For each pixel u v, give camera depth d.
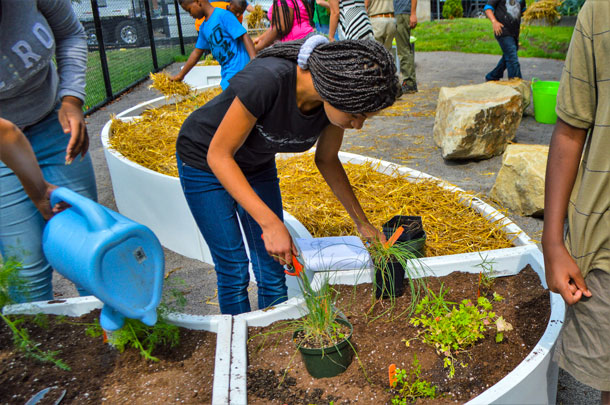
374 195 4.06
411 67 9.02
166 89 6.73
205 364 2.09
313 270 2.64
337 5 6.84
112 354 2.15
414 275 2.67
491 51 14.09
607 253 1.73
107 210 1.91
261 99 1.90
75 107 2.53
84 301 2.39
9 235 2.49
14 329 2.08
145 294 1.92
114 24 12.62
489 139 5.50
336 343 2.05
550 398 2.17
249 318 2.31
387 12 8.16
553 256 1.78
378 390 1.97
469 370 2.06
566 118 1.75
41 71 2.42
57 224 1.90
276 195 2.55
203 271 3.88
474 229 3.46
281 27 5.90
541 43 14.07
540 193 4.13
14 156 1.90
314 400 1.93
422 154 5.94
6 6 2.16
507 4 7.62
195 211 2.43
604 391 1.90
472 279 2.66
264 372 2.07
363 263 2.62
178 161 2.41
